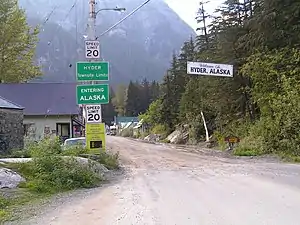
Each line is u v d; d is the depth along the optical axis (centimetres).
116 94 13562
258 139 2889
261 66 2934
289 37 2884
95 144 1903
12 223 805
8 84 4328
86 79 1914
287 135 2550
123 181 1434
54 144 1775
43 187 1204
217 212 836
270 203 918
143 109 12900
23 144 2838
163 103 7119
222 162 2153
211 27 4444
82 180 1316
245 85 3647
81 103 1897
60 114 4097
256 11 3188
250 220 759
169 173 1627
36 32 4625
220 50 3734
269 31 2958
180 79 6825
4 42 4478
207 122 4969
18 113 2823
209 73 2828
